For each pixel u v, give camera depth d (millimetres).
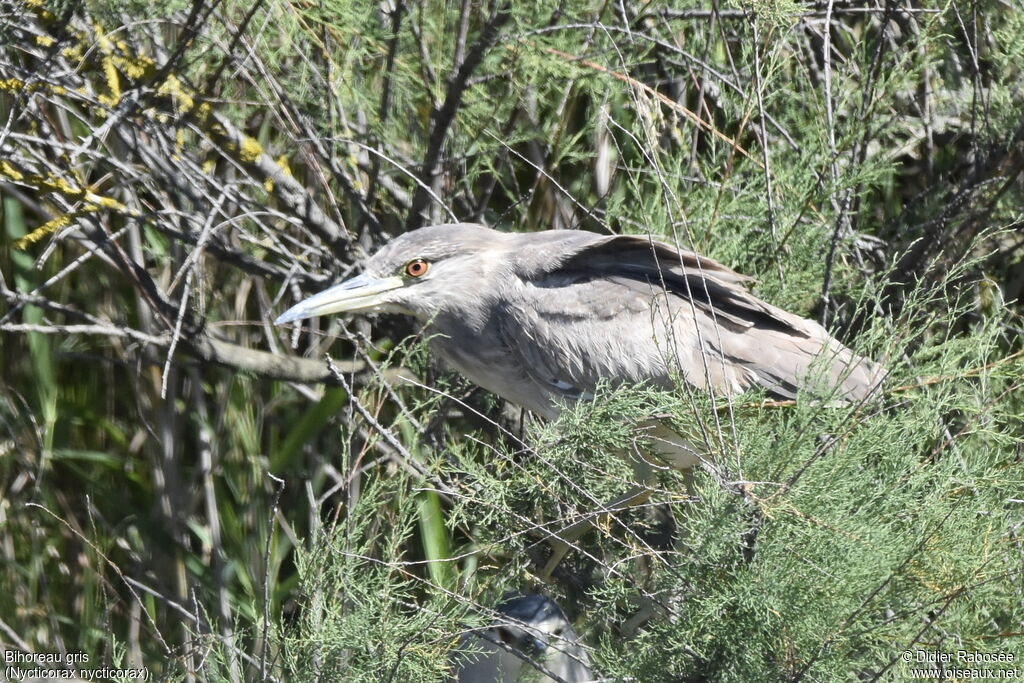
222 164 10258
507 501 6863
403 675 6508
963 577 5969
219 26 8875
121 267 8484
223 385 10375
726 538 5930
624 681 6324
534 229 10172
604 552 7035
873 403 6316
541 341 8289
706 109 9031
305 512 10023
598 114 8961
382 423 9438
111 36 8164
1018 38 8852
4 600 10047
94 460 10656
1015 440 6566
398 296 8508
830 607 5820
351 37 8867
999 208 9000
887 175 9852
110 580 10188
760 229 8836
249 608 9672
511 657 7254
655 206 8539
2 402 10547
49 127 8484
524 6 8453
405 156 9633
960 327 9414
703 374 7984
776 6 7520
